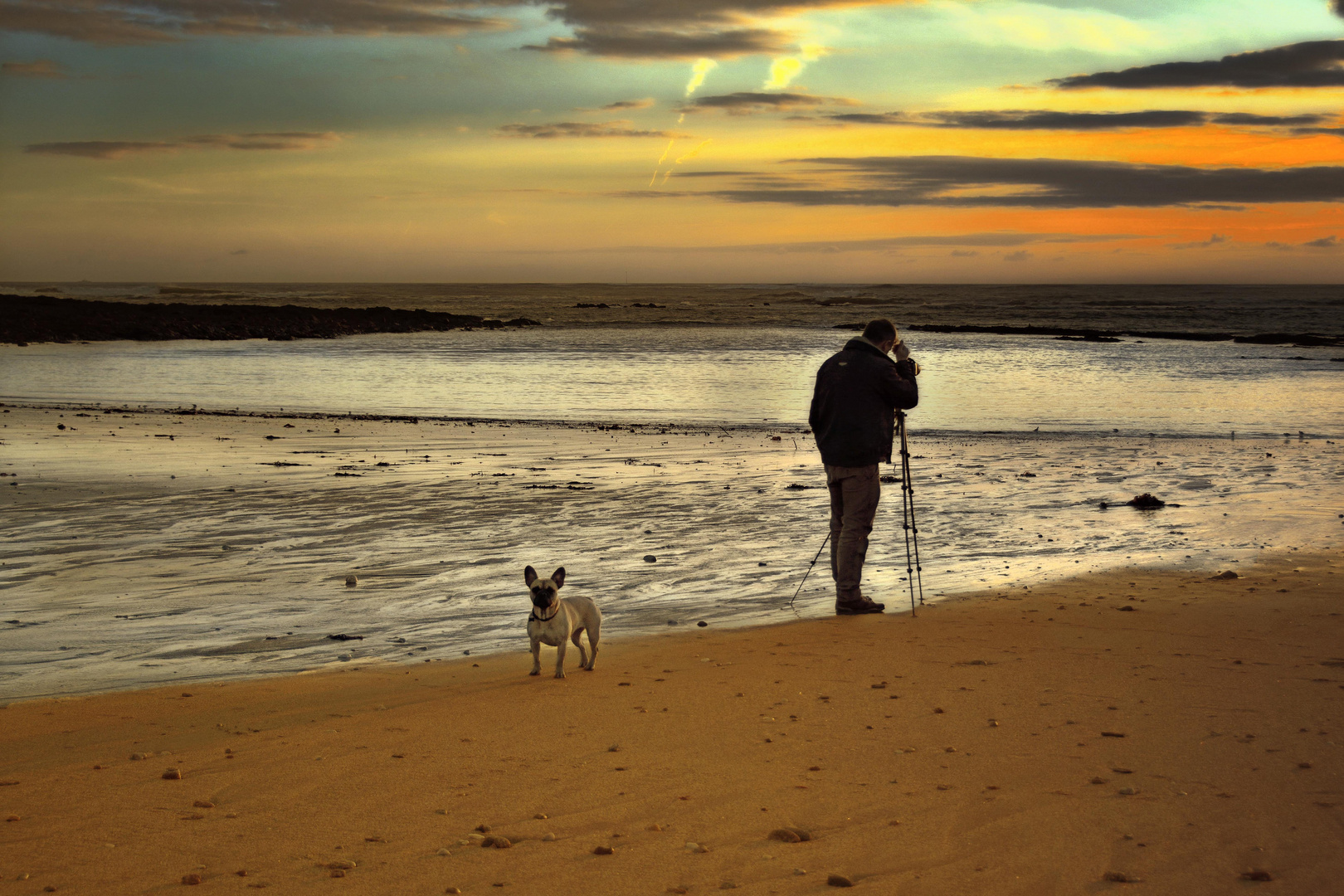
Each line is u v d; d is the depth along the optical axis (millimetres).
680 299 187500
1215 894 3367
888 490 16047
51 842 3955
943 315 93562
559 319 91312
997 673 6461
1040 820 4051
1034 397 31047
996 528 13094
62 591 9602
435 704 6109
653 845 3891
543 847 3885
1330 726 5137
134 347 52750
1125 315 89312
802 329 73188
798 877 3582
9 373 37625
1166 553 11219
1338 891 3355
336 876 3615
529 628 6859
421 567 10742
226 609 9078
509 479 16547
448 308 126125
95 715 6031
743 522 13289
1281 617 7879
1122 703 5684
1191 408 27922
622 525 13031
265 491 15000
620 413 27484
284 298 162000
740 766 4824
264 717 5922
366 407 28594
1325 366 41125
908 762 4801
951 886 3484
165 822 4168
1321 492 15305
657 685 6453
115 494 14492
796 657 7121
